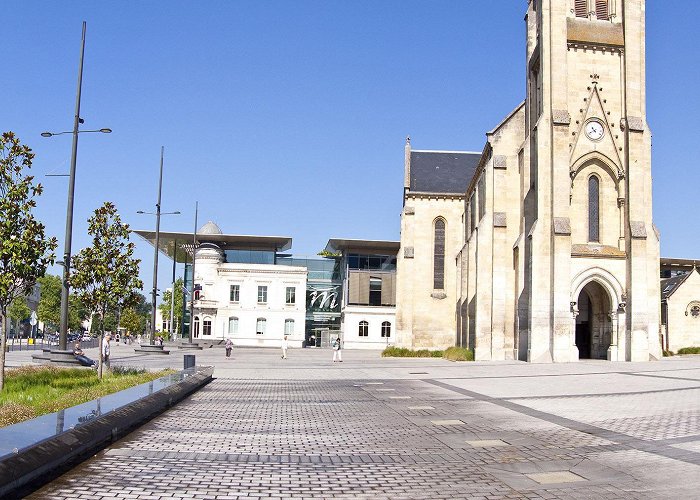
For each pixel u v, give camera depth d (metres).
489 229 48.12
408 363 43.53
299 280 97.12
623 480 9.22
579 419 15.05
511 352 46.03
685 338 65.69
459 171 72.25
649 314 41.78
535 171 43.47
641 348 41.19
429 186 69.88
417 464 10.43
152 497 8.20
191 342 76.00
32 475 8.79
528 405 17.98
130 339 102.69
